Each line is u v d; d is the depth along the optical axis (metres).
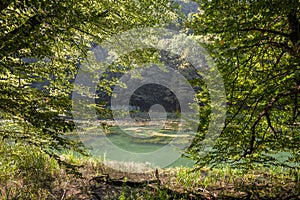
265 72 5.11
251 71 5.46
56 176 6.07
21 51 4.13
